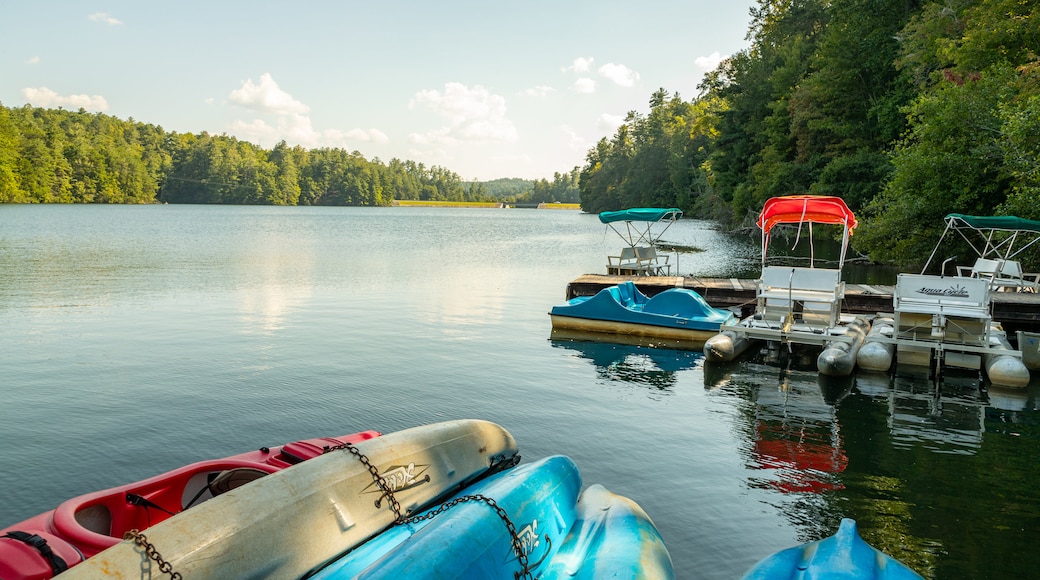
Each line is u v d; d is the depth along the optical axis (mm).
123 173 132125
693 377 10695
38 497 6000
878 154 31859
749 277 23609
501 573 4129
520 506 4691
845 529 4723
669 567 4676
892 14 34562
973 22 24000
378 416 8352
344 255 32969
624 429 8062
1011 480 6648
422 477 5332
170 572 3547
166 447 7188
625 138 115125
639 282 17484
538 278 23844
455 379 10148
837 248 37438
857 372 11125
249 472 5215
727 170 51750
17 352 11359
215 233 51344
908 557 5145
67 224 58969
